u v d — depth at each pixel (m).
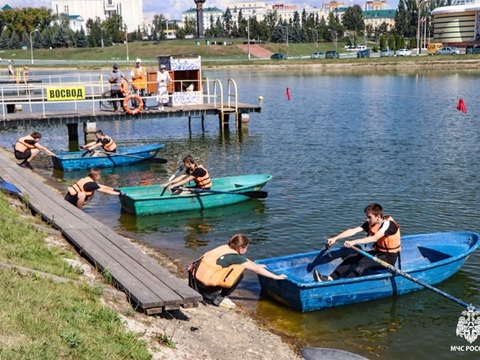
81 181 14.43
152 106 29.41
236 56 119.56
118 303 7.95
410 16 145.62
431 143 25.78
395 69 86.94
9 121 24.81
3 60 114.69
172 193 15.53
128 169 21.58
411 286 10.28
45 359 5.62
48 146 27.12
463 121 32.16
